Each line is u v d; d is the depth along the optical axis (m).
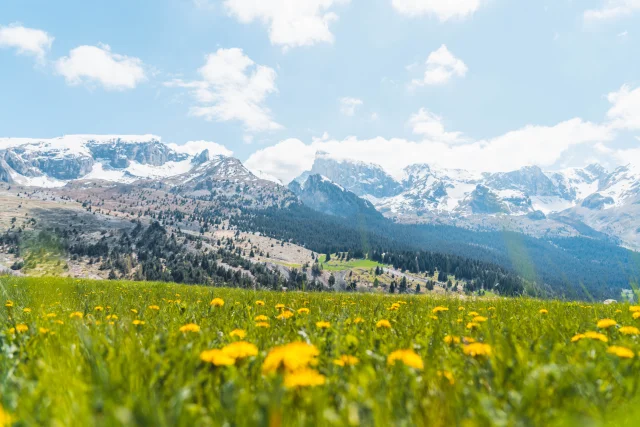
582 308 8.73
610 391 2.42
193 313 6.26
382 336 4.43
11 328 4.46
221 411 2.02
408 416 2.00
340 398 2.27
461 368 3.02
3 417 1.71
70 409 1.92
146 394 2.29
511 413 2.08
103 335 3.80
